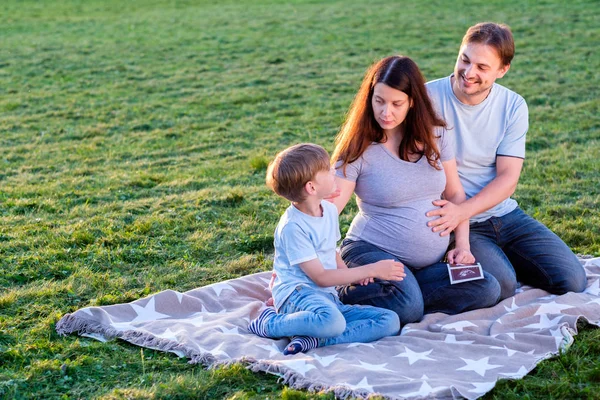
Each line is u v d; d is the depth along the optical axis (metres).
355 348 3.77
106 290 4.72
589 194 6.70
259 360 3.55
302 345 3.76
